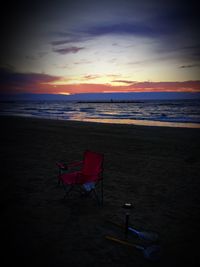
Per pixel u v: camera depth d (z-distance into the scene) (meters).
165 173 5.78
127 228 2.92
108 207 3.79
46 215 3.47
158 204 3.95
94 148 8.84
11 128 15.19
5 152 7.98
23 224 3.20
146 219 3.40
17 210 3.63
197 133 13.13
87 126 16.67
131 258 2.49
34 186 4.72
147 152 8.23
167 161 6.96
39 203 3.91
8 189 4.55
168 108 53.50
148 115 32.56
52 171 5.79
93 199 4.11
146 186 4.84
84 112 42.62
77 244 2.74
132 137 11.62
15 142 9.98
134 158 7.34
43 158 7.16
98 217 3.43
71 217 3.42
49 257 2.50
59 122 19.78
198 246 2.75
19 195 4.25
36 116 30.59
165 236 2.95
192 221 3.37
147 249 2.51
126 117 28.97
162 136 11.95
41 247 2.68
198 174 5.69
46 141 10.31
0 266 2.35
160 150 8.57
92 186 3.66
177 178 5.38
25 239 2.84
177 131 13.95
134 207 3.80
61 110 50.03
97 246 2.70
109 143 9.91
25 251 2.60
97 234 2.96
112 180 5.21
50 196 4.21
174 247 2.72
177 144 9.77
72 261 2.43
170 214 3.58
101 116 31.16
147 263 2.42
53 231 3.03
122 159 7.20
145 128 15.52
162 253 2.60
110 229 3.09
